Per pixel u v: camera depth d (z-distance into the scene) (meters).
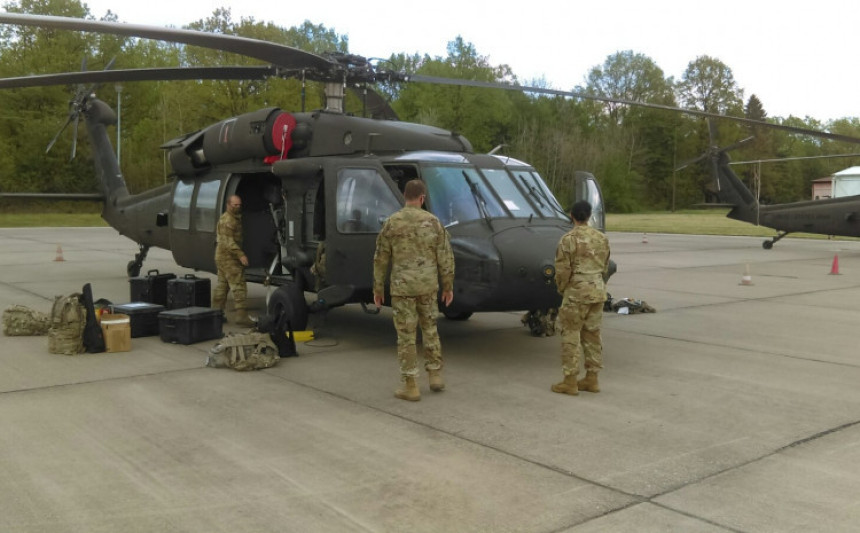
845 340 8.05
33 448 4.25
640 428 4.80
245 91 38.88
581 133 75.31
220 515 3.37
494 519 3.36
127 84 48.50
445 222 6.67
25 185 44.78
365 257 6.93
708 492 3.71
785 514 3.44
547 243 6.43
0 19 5.20
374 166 7.21
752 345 7.75
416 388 5.42
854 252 21.75
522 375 6.27
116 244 22.97
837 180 56.69
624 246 24.52
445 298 5.57
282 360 6.75
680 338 8.15
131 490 3.65
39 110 45.59
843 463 4.16
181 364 6.50
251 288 12.38
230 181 9.16
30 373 6.09
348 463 4.07
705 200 81.19
